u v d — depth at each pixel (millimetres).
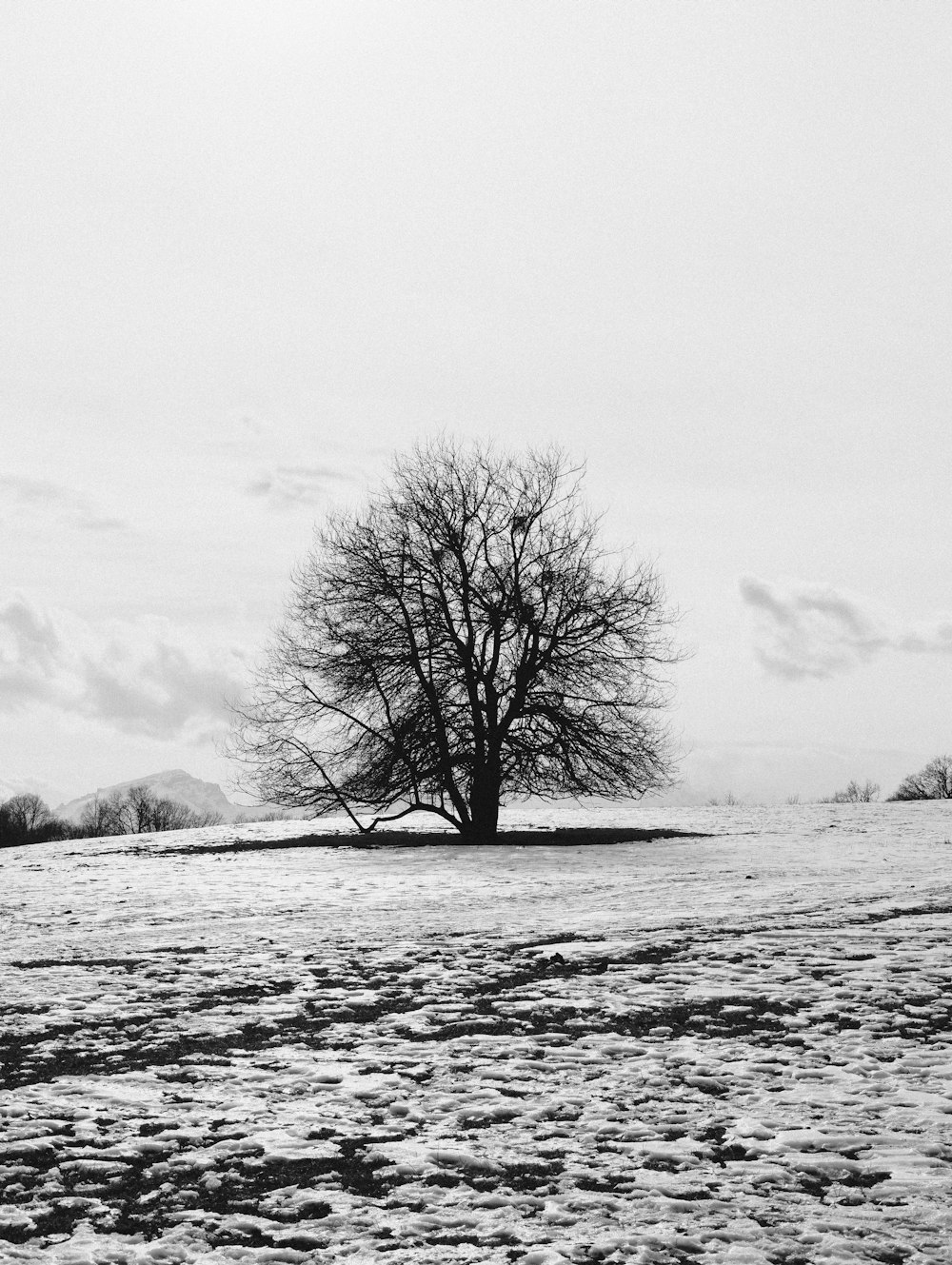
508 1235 5785
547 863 29078
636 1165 6727
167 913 20312
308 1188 6465
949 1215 5898
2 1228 5973
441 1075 8758
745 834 38688
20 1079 8852
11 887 26438
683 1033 9914
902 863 27406
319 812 37375
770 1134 7176
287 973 13320
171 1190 6465
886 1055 8969
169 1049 9711
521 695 36844
